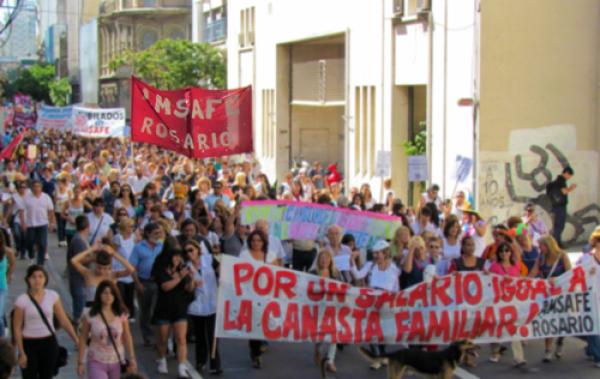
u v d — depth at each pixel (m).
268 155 42.62
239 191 20.11
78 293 13.98
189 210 18.70
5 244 12.59
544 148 23.31
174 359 13.12
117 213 15.95
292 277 11.98
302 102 39.91
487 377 12.12
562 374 12.31
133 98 18.61
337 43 37.88
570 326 12.61
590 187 23.67
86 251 12.44
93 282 12.19
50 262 21.66
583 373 12.37
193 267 12.11
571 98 23.44
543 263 13.21
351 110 32.09
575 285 12.60
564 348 13.84
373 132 30.52
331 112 41.41
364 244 14.86
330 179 29.52
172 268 11.88
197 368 12.56
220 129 19.20
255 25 43.66
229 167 30.06
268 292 11.95
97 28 96.56
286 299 11.98
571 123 23.47
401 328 12.18
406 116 28.61
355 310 12.12
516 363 12.66
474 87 22.92
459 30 23.80
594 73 23.55
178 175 26.70
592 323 12.65
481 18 22.72
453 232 14.39
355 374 12.38
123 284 14.55
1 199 21.75
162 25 88.38
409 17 26.84
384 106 29.05
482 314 12.35
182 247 12.20
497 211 23.02
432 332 12.23
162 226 14.07
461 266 12.88
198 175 26.42
